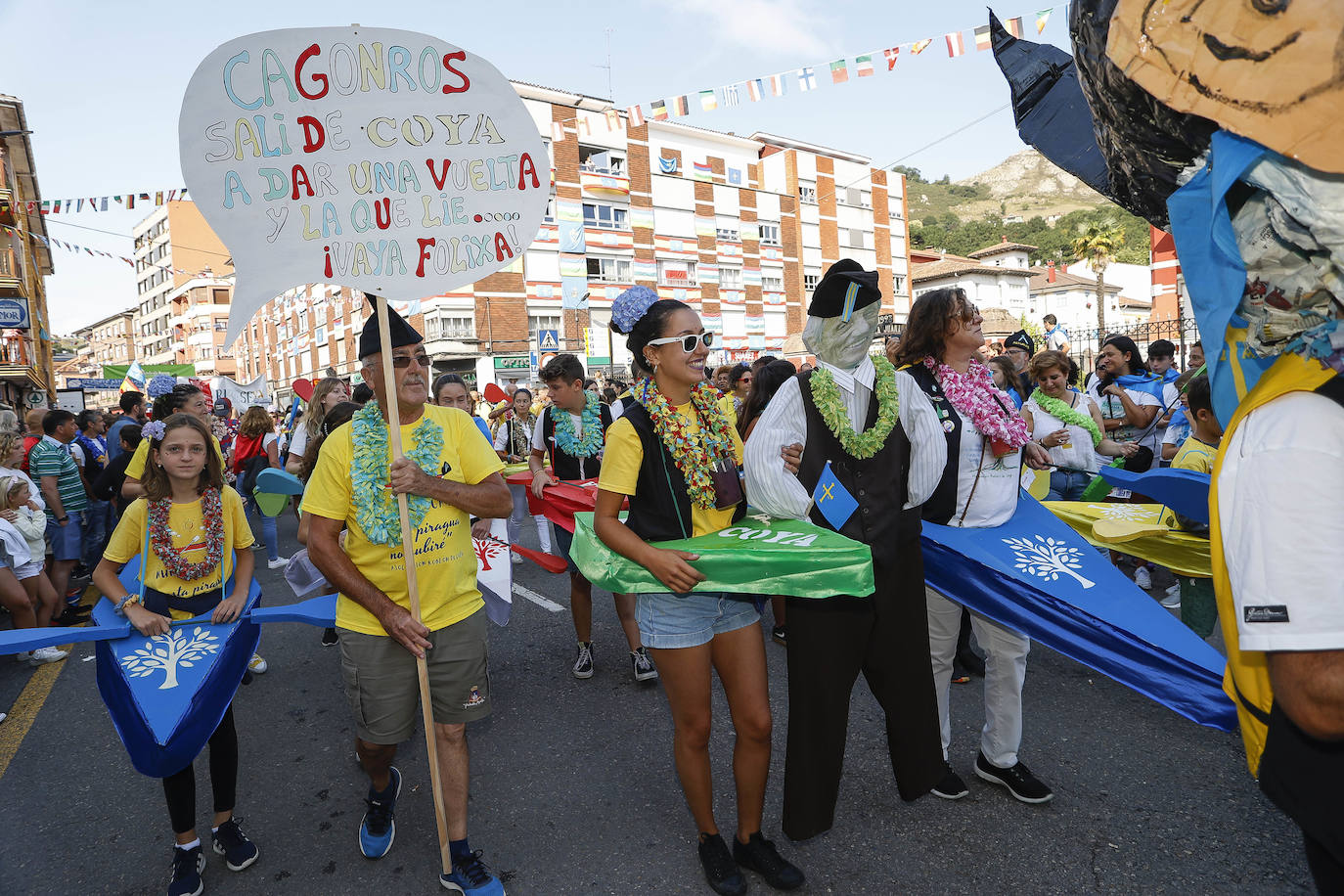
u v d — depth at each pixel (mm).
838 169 46438
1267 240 1015
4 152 22219
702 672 2424
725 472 2537
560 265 33469
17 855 3008
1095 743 3418
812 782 2396
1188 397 3725
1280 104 928
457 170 2500
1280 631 996
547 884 2650
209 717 2604
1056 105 1837
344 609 2586
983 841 2742
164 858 2965
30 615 5176
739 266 40812
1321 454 992
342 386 5746
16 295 24953
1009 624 2758
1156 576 5809
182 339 70188
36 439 7711
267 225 2363
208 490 3016
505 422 8227
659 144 38094
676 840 2875
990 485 2953
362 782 3482
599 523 2414
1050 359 5559
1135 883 2482
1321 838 1067
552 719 3992
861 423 2531
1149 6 1023
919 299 3059
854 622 2414
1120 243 44750
